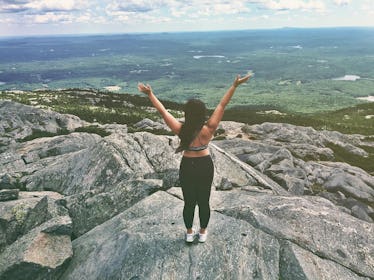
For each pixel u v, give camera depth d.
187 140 6.96
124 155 16.17
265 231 8.94
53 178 16.61
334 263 8.30
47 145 29.34
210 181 7.46
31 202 12.08
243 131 58.22
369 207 23.75
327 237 9.17
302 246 8.66
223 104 7.10
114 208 11.55
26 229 10.84
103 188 14.57
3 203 12.34
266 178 20.33
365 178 30.95
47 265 8.45
